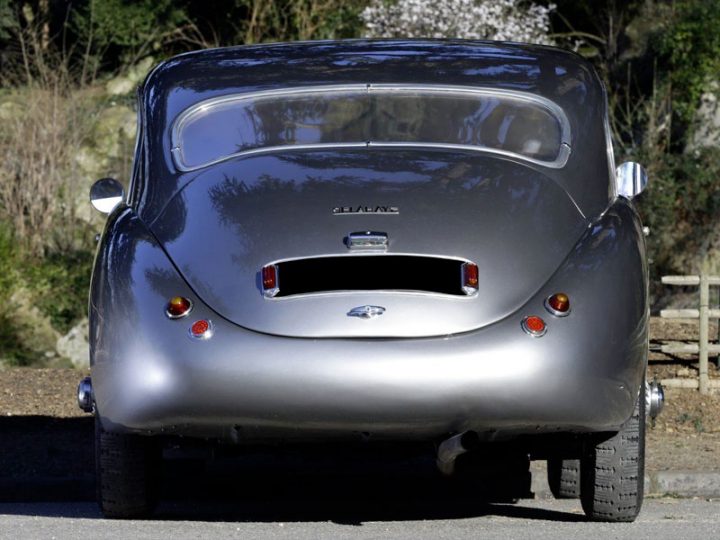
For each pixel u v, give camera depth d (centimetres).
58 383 2553
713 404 2314
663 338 2862
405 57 1406
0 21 5116
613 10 5350
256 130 1313
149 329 1141
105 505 1276
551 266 1163
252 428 1135
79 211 4525
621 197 1302
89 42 4984
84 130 4656
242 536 1179
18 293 4122
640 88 5175
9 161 4478
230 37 5275
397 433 1132
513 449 1233
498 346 1115
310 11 4928
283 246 1155
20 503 1606
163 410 1132
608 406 1142
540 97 1338
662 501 1609
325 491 1719
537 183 1240
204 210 1210
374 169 1238
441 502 1566
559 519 1334
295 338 1116
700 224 4562
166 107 1357
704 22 4781
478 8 4234
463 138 1298
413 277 1141
